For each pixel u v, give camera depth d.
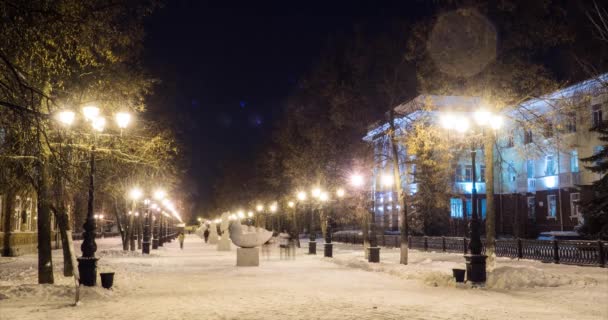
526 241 27.19
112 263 24.92
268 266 25.41
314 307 12.11
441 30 19.47
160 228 50.56
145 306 12.33
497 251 30.03
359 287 16.28
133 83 17.14
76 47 12.32
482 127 19.25
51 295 13.57
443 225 49.19
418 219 41.50
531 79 18.58
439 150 23.12
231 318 10.66
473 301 13.05
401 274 19.94
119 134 17.34
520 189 49.72
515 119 19.62
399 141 23.23
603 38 21.25
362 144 29.56
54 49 12.03
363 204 28.66
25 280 17.70
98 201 41.12
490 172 19.20
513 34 18.55
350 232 60.22
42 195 14.96
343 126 31.84
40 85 13.98
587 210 32.75
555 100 19.31
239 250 25.73
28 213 34.97
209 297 13.98
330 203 32.66
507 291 15.07
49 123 12.98
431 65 20.28
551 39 18.55
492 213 18.98
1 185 15.55
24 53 11.60
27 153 13.93
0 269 21.59
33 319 10.46
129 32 13.65
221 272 22.22
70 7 11.74
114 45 14.55
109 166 19.12
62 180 15.35
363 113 25.72
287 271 22.52
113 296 14.06
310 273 21.41
